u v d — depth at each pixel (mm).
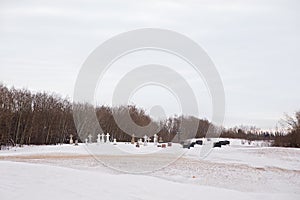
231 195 13977
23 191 11219
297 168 28547
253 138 63969
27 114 53188
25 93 57594
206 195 13414
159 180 15430
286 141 52656
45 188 11812
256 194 15164
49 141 53250
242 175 23250
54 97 59812
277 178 22953
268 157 35469
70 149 37281
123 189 12734
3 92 53250
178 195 12773
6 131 48688
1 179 12547
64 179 13312
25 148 42531
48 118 54219
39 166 15555
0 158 28172
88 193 11727
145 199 11711
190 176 21547
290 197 15328
